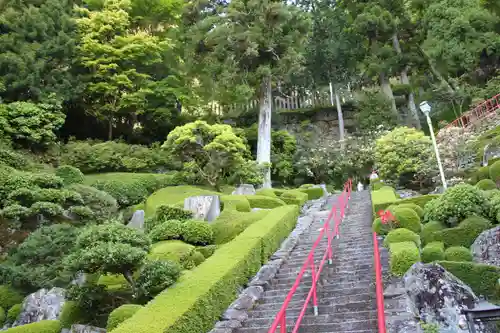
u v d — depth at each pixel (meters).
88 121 20.41
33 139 15.46
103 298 6.90
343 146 19.83
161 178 16.11
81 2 21.22
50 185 11.82
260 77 18.72
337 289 6.53
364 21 22.92
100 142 19.16
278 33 18.39
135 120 20.28
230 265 7.01
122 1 19.86
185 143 14.18
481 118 17.38
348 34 25.05
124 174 16.36
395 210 8.77
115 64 18.48
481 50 20.11
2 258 9.83
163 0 21.03
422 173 13.30
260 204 12.58
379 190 12.59
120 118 20.61
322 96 24.45
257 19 18.00
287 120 24.17
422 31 23.34
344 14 25.98
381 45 24.33
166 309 5.46
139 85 19.64
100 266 6.23
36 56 17.22
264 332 5.66
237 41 17.59
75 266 6.18
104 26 18.92
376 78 25.00
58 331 6.58
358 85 25.05
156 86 19.88
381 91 23.42
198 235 9.20
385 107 22.19
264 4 17.61
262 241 8.38
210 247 8.66
